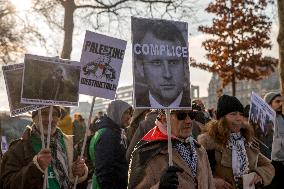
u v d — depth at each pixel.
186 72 3.88
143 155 3.78
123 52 4.91
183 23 3.93
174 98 3.81
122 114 5.72
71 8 20.81
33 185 4.23
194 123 5.99
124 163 5.47
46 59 4.30
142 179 3.72
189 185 3.82
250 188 4.85
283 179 7.30
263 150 5.61
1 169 4.54
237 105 4.96
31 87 4.23
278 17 11.40
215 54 24.02
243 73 23.95
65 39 20.73
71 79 4.38
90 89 4.80
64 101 4.34
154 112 5.91
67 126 10.28
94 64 4.83
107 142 5.39
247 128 5.12
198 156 4.01
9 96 4.51
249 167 5.04
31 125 4.74
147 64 3.79
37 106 4.48
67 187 4.58
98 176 5.33
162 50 3.84
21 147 4.54
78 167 4.72
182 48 3.89
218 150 4.91
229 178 4.89
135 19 3.80
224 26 23.91
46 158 4.21
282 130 7.43
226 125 4.93
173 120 3.92
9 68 4.53
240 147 4.98
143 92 3.75
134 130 6.64
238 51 23.83
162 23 3.86
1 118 6.83
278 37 11.40
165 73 3.82
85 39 4.82
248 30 23.81
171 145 3.69
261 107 5.72
